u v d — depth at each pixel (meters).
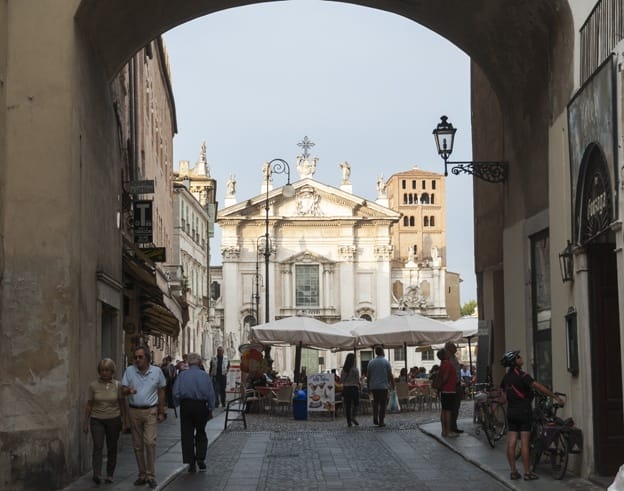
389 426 26.19
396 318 35.44
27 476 13.32
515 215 18.22
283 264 95.31
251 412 33.34
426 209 139.25
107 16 15.62
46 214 13.83
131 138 28.17
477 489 13.41
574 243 13.67
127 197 24.34
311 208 95.81
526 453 13.65
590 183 12.94
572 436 13.46
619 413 13.33
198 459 15.91
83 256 14.95
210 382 15.87
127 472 15.06
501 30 17.02
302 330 34.59
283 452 18.98
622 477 8.18
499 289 22.09
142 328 30.41
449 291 128.00
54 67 14.06
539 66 16.09
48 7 14.14
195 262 73.25
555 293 14.91
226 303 94.50
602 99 12.16
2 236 13.70
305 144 96.06
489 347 21.38
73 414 13.85
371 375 25.84
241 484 14.16
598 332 13.40
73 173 14.11
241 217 94.81
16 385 13.55
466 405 39.16
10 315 13.65
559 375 14.72
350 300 95.06
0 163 13.64
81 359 14.55
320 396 29.48
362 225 96.38
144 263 24.39
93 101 16.12
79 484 13.59
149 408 13.60
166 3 17.31
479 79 22.34
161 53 43.78
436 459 17.30
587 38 13.41
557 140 14.77
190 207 70.00
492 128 20.95
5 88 13.95
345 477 14.95
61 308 13.70
